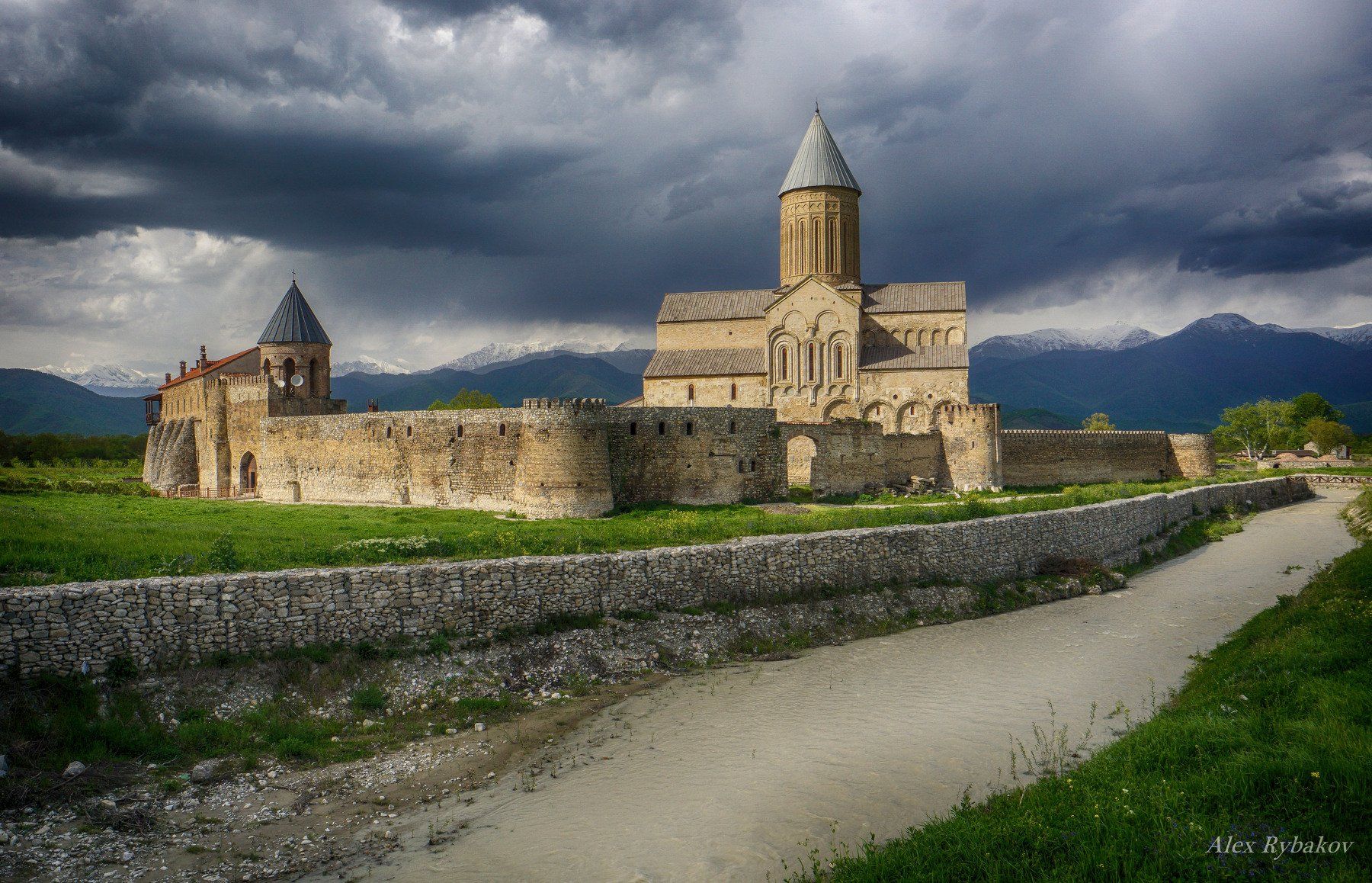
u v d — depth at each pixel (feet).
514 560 96.32
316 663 78.54
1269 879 40.73
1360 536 187.11
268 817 59.98
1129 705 81.97
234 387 247.91
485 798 63.41
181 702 71.10
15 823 56.39
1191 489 232.53
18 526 107.24
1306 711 59.16
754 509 170.40
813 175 271.69
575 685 86.02
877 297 271.90
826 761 69.26
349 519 152.35
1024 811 52.34
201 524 135.64
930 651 102.37
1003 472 244.42
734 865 53.42
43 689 67.77
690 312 283.38
